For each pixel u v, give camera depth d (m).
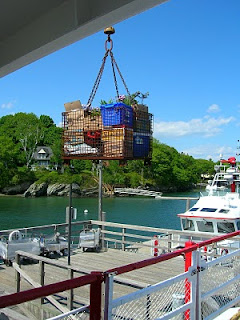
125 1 2.38
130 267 3.20
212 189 15.43
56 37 2.87
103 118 5.27
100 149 5.26
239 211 13.24
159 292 4.16
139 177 81.75
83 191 72.44
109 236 23.67
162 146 95.12
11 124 100.56
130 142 5.26
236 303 4.99
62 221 38.44
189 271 4.03
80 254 10.75
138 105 5.59
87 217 41.06
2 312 5.67
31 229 10.36
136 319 3.66
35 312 6.44
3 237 10.62
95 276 2.82
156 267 9.20
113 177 76.75
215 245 9.52
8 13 2.94
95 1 2.57
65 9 2.79
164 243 13.88
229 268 4.94
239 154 15.45
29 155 92.31
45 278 8.05
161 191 87.44
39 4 2.82
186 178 94.06
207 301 4.47
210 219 12.74
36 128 98.88
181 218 13.70
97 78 5.80
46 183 75.25
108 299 2.99
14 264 7.33
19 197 70.94
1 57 3.48
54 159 93.75
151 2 2.37
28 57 3.26
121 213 43.94
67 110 5.62
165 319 3.66
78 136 5.46
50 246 10.09
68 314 3.13
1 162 77.38
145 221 37.66
